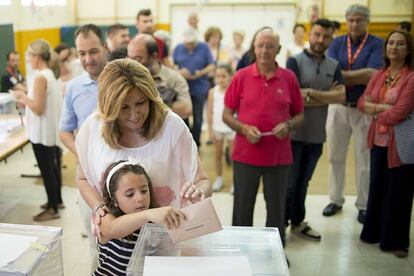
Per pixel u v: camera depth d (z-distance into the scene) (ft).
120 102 4.05
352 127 10.89
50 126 10.36
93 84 6.73
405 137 8.54
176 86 8.09
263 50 7.67
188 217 3.45
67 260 8.89
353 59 10.53
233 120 8.30
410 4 25.54
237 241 3.72
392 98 8.61
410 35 8.55
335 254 9.52
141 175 4.16
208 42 19.77
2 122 11.39
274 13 27.30
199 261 3.34
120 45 9.50
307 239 10.19
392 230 9.37
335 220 11.20
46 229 4.19
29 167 14.96
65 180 13.88
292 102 8.27
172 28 27.99
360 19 10.30
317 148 9.85
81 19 28.12
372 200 9.70
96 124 4.69
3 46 17.04
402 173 8.92
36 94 9.98
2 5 17.21
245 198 8.54
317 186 13.71
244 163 8.36
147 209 3.98
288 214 10.23
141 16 14.33
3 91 14.73
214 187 13.26
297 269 8.87
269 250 3.59
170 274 3.16
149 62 7.57
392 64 8.80
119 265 4.21
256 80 8.00
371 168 9.56
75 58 15.81
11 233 4.09
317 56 9.40
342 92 9.39
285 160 8.30
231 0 27.32
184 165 4.72
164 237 3.70
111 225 3.85
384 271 8.84
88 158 4.80
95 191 4.87
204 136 19.75
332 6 26.05
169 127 4.54
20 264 3.55
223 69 13.20
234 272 3.21
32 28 20.84
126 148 4.56
